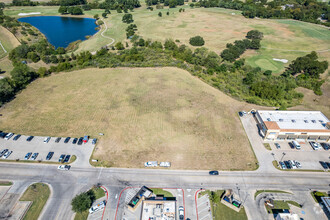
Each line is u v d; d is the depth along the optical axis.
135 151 93.25
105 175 83.19
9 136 97.50
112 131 103.12
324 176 83.69
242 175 83.88
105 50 177.00
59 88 135.75
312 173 84.75
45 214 70.38
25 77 137.75
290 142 97.81
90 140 97.94
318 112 106.81
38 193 76.38
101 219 69.50
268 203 73.19
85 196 70.19
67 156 89.12
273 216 70.88
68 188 78.25
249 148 95.44
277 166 87.44
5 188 77.62
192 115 113.88
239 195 76.88
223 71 154.00
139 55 168.00
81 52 187.00
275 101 125.06
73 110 116.31
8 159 88.06
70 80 144.50
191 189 78.88
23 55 168.88
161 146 95.75
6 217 69.31
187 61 169.50
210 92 132.88
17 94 129.00
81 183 80.06
